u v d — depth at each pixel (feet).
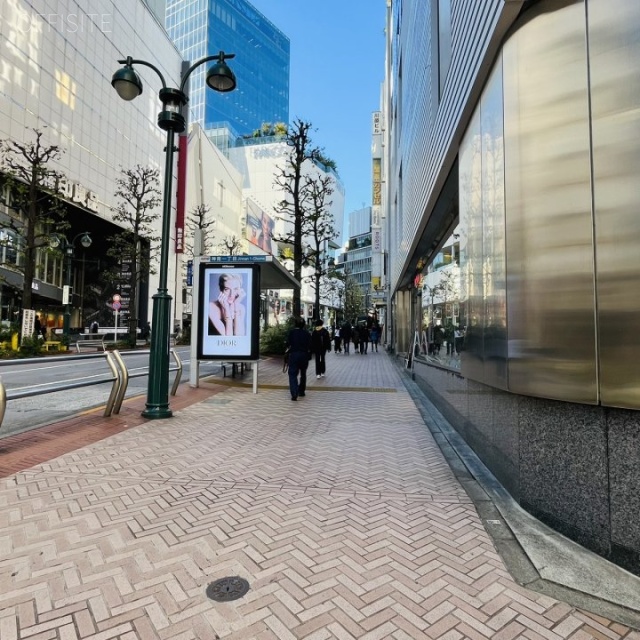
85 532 10.24
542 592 8.32
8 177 75.10
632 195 9.32
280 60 446.19
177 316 168.45
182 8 347.36
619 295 9.50
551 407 11.18
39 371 47.55
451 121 20.51
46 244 73.67
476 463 16.42
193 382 35.17
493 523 11.23
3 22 98.48
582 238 10.30
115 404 23.91
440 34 25.50
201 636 6.91
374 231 134.41
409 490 13.53
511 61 12.46
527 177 11.78
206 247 169.37
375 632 7.10
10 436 18.97
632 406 9.17
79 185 123.95
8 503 11.82
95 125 132.16
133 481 13.67
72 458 15.92
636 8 9.35
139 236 105.91
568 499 10.55
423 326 40.42
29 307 70.79
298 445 18.43
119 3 143.13
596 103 10.09
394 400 31.04
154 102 166.61
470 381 18.83
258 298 33.60
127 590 8.05
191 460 15.98
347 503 12.39
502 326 13.10
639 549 9.01
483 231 15.53
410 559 9.40
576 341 10.31
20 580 8.28
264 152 295.28
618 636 7.18
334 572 8.82
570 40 10.77
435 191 26.55
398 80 64.08
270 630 7.09
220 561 9.11
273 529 10.62
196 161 188.03
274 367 54.80
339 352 92.53
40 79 110.01
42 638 6.79
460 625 7.34
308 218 76.84
